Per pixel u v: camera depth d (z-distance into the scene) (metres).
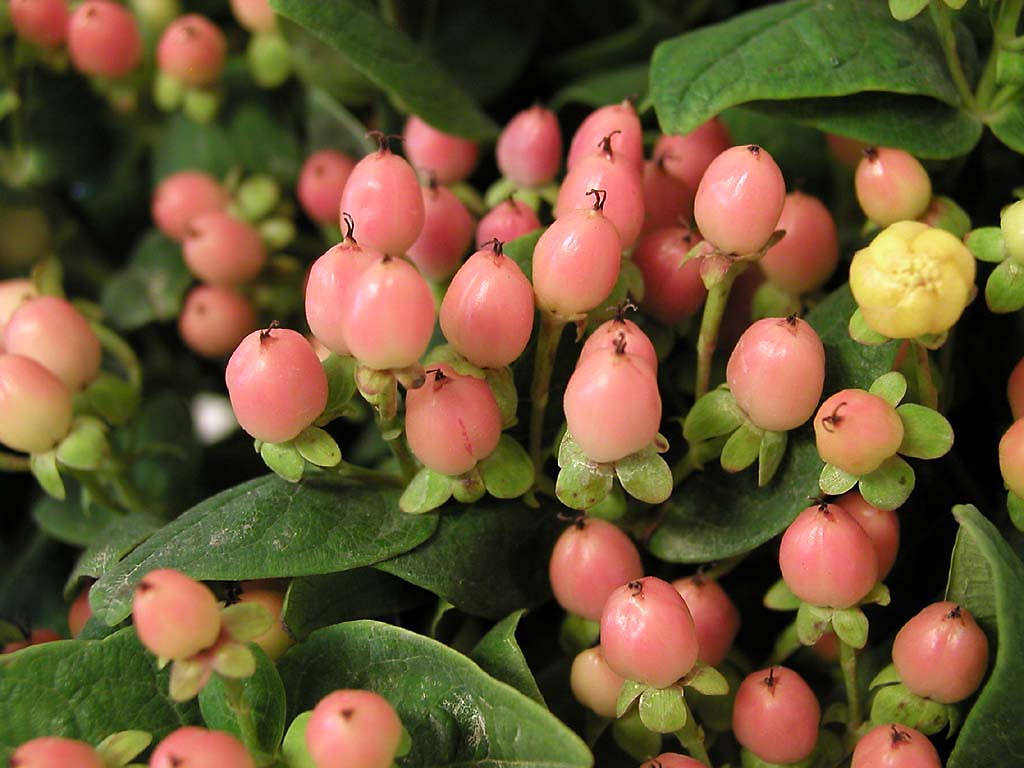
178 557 0.19
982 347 0.23
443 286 0.21
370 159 0.19
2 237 0.28
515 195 0.23
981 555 0.18
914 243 0.18
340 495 0.20
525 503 0.20
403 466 0.20
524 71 0.28
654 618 0.17
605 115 0.20
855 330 0.18
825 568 0.18
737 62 0.20
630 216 0.19
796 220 0.21
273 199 0.26
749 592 0.22
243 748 0.17
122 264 0.30
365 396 0.18
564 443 0.18
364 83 0.26
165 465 0.25
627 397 0.17
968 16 0.22
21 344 0.21
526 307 0.18
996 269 0.19
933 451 0.18
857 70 0.20
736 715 0.19
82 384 0.22
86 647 0.19
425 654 0.18
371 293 0.17
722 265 0.19
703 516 0.20
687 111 0.20
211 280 0.25
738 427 0.19
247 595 0.20
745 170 0.18
